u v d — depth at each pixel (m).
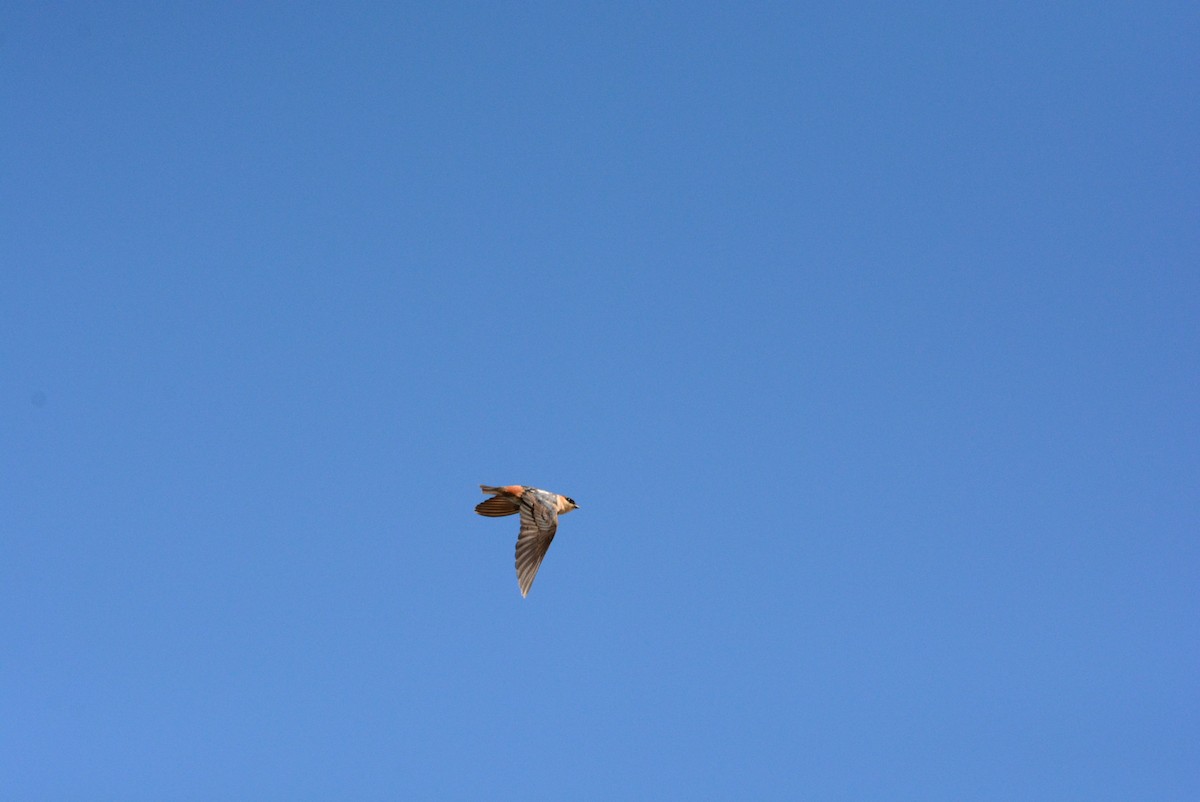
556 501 26.83
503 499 27.38
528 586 25.48
